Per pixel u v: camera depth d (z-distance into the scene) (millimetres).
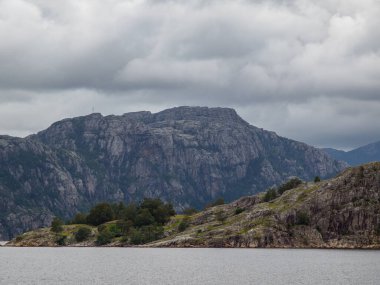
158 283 169000
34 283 169125
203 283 168250
